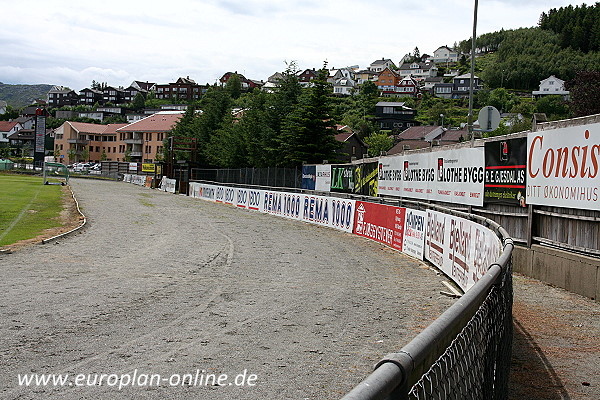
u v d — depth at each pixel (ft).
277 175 120.78
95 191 166.81
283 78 165.07
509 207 44.19
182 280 37.83
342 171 92.27
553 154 37.06
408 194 66.74
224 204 135.74
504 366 15.12
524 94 496.64
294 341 23.85
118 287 34.53
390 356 6.32
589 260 32.81
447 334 8.07
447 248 43.11
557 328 26.45
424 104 506.07
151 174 251.39
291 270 43.98
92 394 17.06
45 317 26.37
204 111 231.91
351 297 33.99
